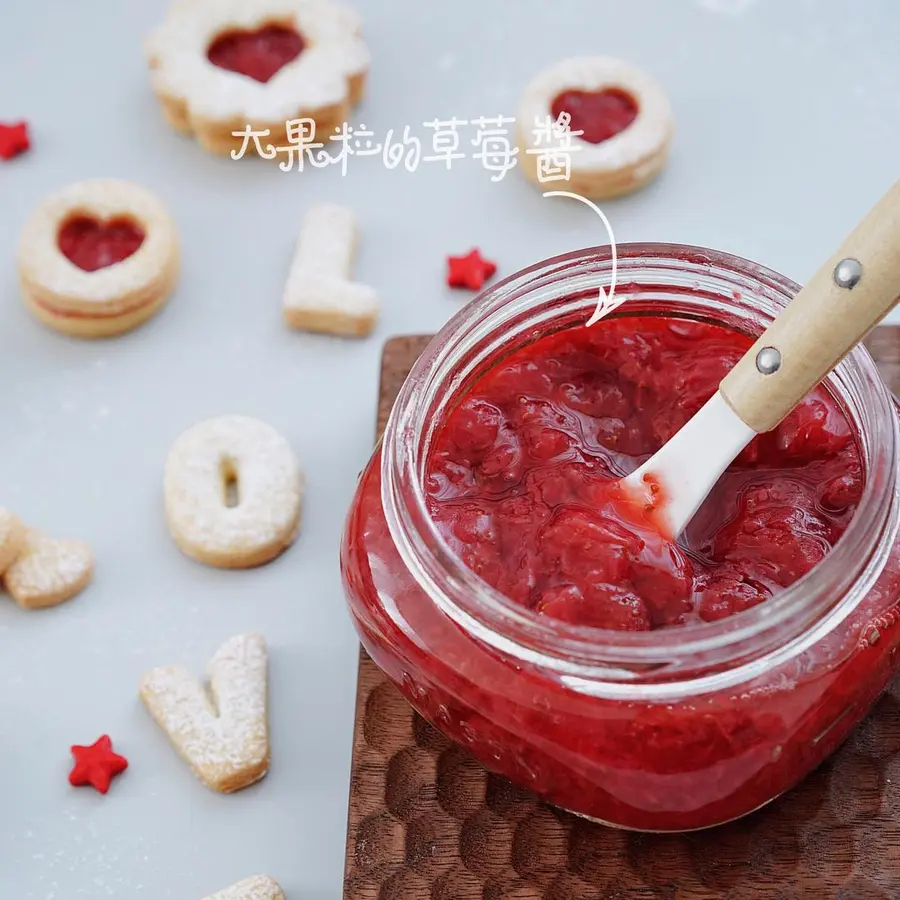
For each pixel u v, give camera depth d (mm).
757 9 595
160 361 546
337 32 579
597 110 568
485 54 593
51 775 489
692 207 561
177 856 478
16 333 552
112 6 608
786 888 435
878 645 412
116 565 515
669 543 418
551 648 396
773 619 393
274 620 506
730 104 578
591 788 418
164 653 503
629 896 438
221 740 481
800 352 392
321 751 488
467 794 451
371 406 536
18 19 607
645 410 446
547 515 423
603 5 600
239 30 583
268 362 544
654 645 392
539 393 446
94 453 532
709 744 406
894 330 494
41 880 476
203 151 581
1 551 502
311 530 517
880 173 563
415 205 567
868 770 443
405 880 443
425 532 409
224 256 562
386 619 425
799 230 555
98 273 542
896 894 432
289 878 474
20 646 505
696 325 448
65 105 591
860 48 586
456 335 433
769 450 434
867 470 413
